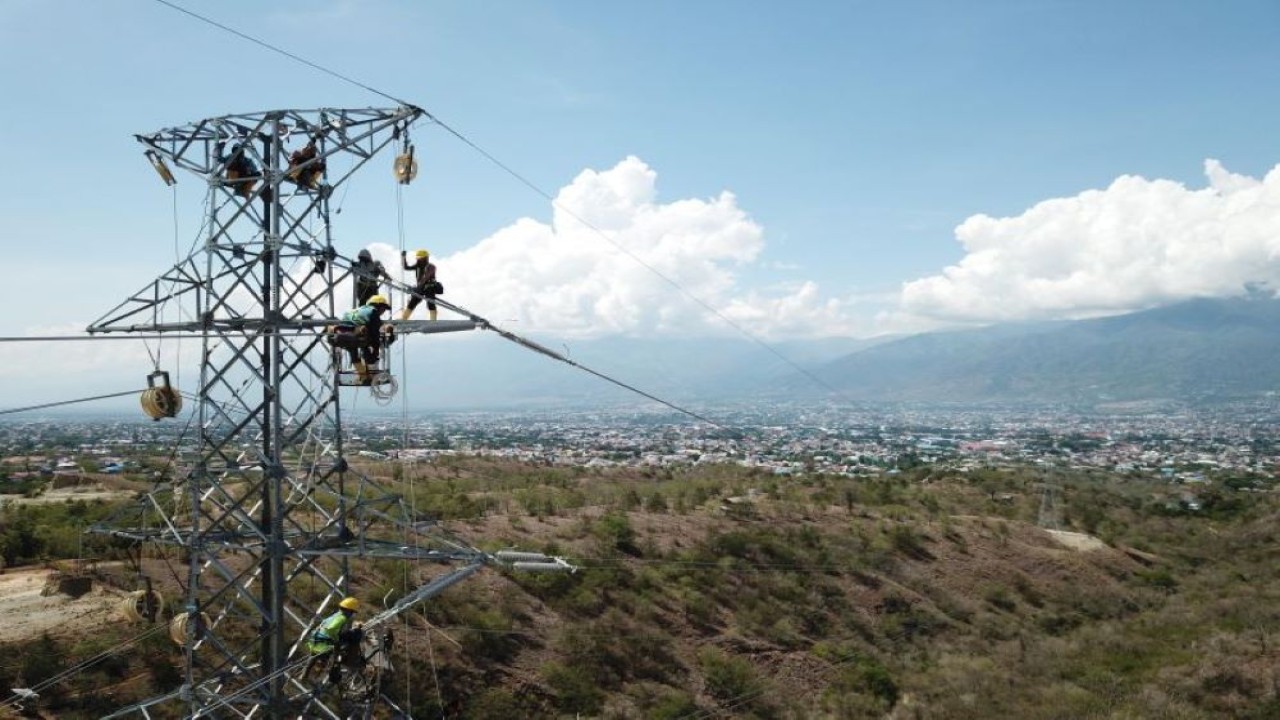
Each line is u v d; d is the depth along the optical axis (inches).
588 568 1680.6
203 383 570.9
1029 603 2144.4
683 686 1416.1
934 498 3174.2
